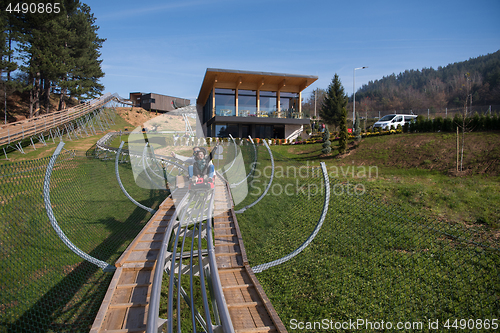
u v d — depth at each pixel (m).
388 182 11.04
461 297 4.43
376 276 5.17
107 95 40.50
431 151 13.65
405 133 17.83
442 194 8.88
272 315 3.52
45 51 25.70
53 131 24.73
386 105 87.25
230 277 4.53
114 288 3.90
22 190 5.41
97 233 6.50
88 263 5.10
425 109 72.88
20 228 5.00
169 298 3.34
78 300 4.14
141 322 3.32
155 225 6.27
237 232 5.99
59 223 5.97
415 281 4.89
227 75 25.61
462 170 11.36
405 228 6.24
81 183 9.38
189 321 4.77
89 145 21.80
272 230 7.39
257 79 27.03
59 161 8.69
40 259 4.72
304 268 5.75
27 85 28.20
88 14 41.78
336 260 5.76
